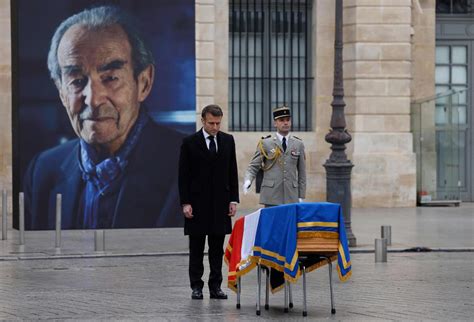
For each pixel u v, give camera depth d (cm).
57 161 4447
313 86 6103
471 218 5362
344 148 4197
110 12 4466
